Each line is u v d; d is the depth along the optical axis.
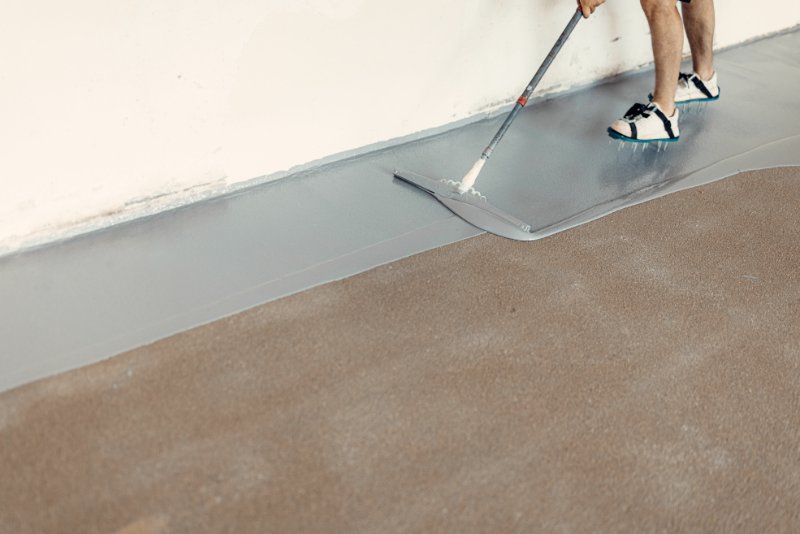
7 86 1.98
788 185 2.91
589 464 1.64
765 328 2.13
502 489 1.56
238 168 2.52
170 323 1.92
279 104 2.52
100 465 1.52
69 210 2.21
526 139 3.10
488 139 3.07
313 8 2.44
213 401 1.70
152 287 2.05
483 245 2.38
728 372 1.95
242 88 2.41
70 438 1.58
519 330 2.02
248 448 1.59
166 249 2.22
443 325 2.01
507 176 2.80
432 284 2.17
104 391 1.70
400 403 1.75
